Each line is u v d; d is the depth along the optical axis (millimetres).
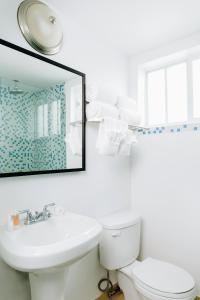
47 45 1449
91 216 1761
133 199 2195
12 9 1297
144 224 2104
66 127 1551
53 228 1292
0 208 1199
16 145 1262
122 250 1721
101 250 1717
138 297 1617
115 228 1688
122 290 1749
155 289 1320
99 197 1843
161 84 2246
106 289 1816
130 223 1785
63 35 1594
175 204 1910
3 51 1229
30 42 1370
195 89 1994
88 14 1616
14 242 1017
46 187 1434
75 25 1691
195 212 1797
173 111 2154
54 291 1158
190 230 1818
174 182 1922
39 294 1163
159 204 2008
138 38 1935
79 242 1034
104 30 1818
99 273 1792
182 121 2006
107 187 1927
